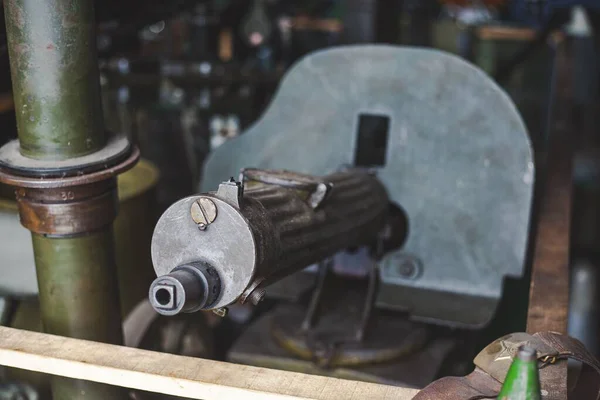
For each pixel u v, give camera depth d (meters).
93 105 1.69
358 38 3.40
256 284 1.36
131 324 2.30
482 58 5.23
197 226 1.35
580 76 5.35
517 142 2.13
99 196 1.70
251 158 2.40
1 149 1.75
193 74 3.81
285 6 4.57
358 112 2.28
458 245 2.20
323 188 1.60
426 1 4.95
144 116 3.92
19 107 1.65
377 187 2.08
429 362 2.11
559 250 2.12
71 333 1.78
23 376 2.13
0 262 2.12
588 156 5.20
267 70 3.87
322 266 2.21
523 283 3.16
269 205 1.47
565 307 1.78
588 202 5.07
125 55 3.82
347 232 1.76
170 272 1.30
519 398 1.06
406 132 2.22
